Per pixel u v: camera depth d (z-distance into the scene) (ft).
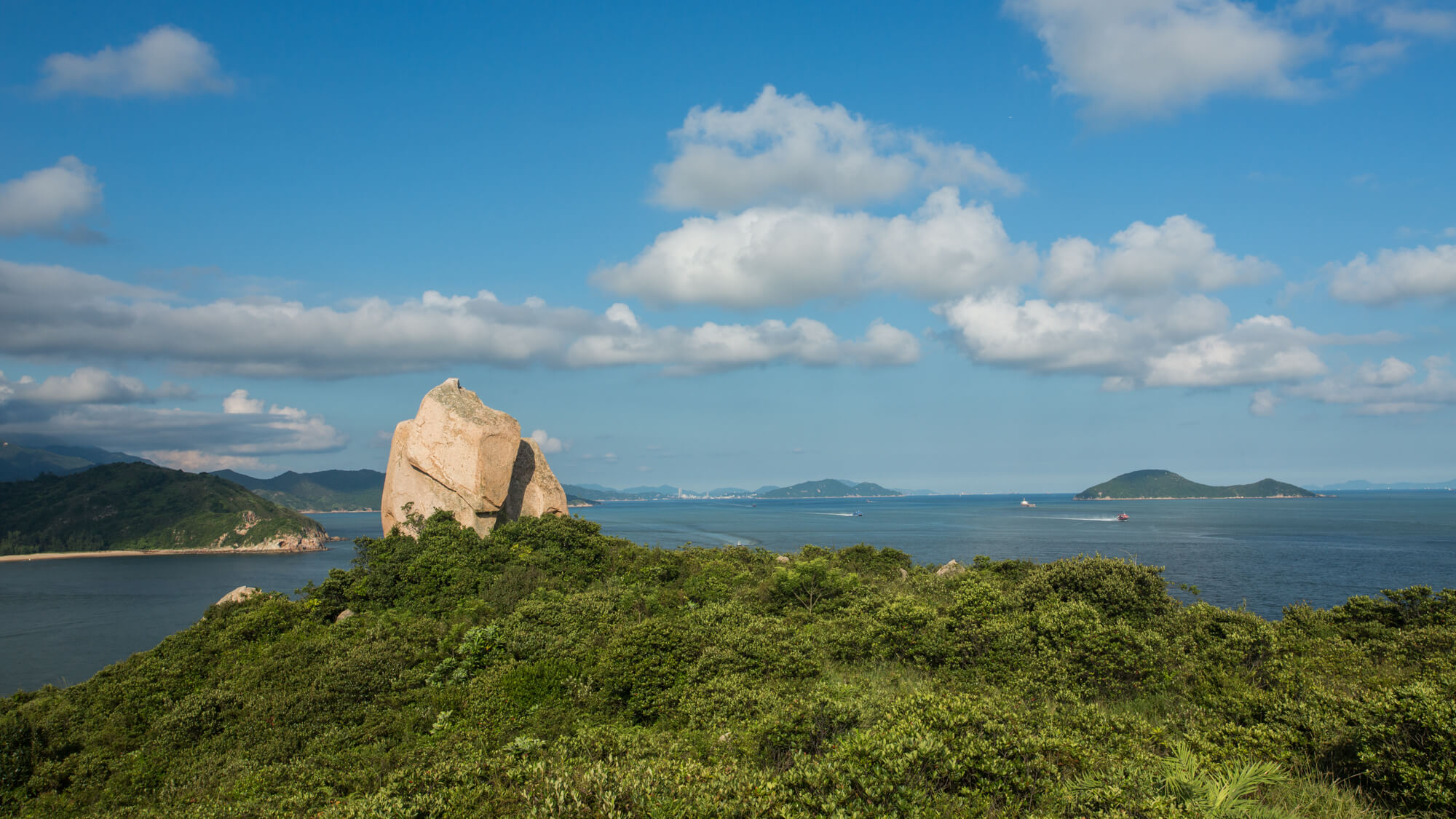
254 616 112.98
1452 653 62.85
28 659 221.87
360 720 74.54
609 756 47.88
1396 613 88.69
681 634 76.74
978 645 73.10
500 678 77.87
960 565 154.71
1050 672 63.93
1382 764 38.17
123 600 350.02
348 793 55.26
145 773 69.46
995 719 42.39
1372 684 53.78
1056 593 90.17
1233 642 64.80
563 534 144.56
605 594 114.42
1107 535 495.41
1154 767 39.17
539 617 100.73
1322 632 82.94
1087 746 42.16
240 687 86.33
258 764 66.44
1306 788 39.22
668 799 37.86
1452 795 34.50
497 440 151.84
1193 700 57.36
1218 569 293.43
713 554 167.84
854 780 36.78
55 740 78.38
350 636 105.60
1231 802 35.65
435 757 60.59
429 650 92.38
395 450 160.56
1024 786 37.47
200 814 54.39
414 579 126.52
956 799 36.17
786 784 37.55
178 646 109.09
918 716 42.80
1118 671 62.64
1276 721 46.75
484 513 151.02
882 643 79.20
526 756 52.11
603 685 73.61
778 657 70.74
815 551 180.14
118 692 90.38
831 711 47.44
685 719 63.87
